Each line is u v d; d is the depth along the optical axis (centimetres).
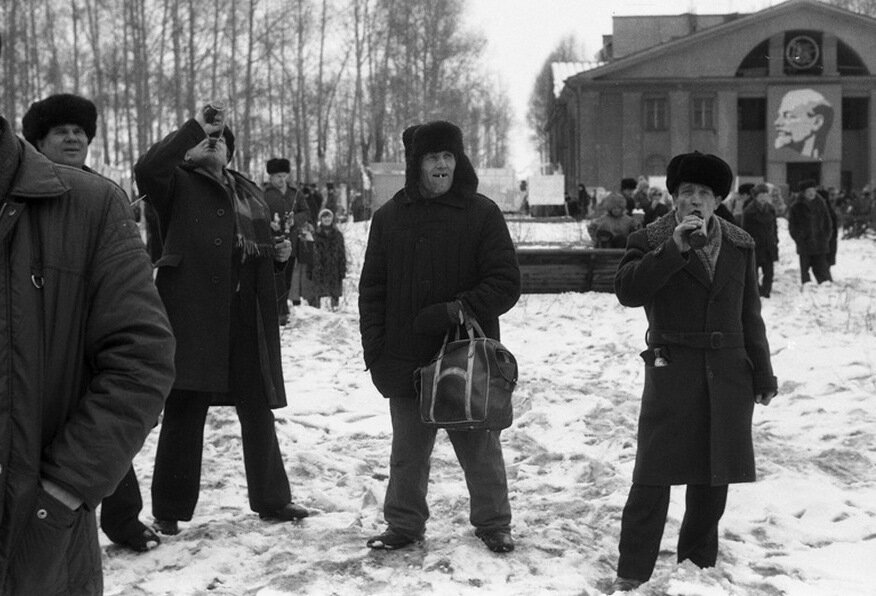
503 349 567
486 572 548
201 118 603
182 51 5109
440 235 573
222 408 954
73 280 305
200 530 617
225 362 601
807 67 6425
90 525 311
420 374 568
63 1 5269
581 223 3731
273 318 622
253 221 616
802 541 625
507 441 853
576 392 1034
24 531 291
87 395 304
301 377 1122
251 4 5197
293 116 6384
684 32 7000
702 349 523
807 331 1447
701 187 523
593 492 706
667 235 531
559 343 1365
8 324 295
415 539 586
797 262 2569
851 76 6425
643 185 2862
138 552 585
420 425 583
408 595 514
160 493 611
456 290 575
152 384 307
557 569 554
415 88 6444
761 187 1869
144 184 598
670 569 550
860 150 6838
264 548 592
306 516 645
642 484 527
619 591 516
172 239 603
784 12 6350
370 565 559
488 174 4931
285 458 790
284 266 641
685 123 6419
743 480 523
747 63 6544
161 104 4938
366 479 732
